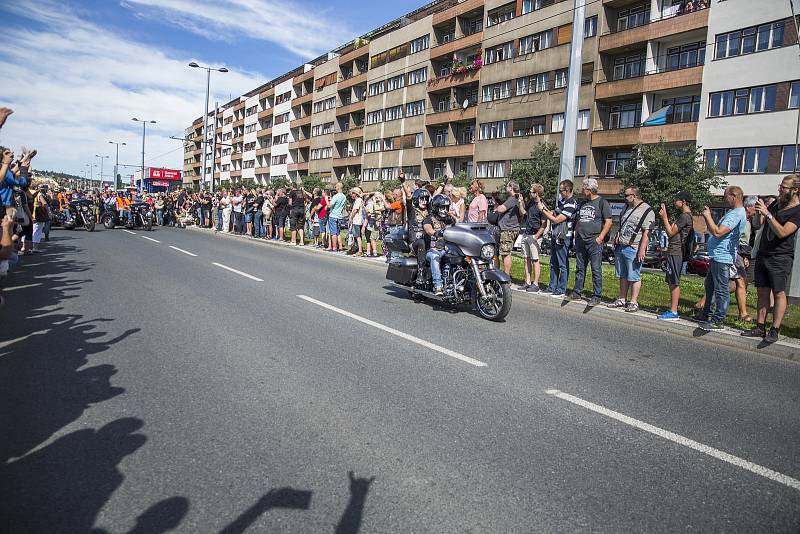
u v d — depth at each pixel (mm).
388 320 7488
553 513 2840
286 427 3779
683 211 8180
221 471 3143
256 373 4926
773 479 3346
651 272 19359
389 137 57156
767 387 5277
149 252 15234
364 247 17109
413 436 3715
